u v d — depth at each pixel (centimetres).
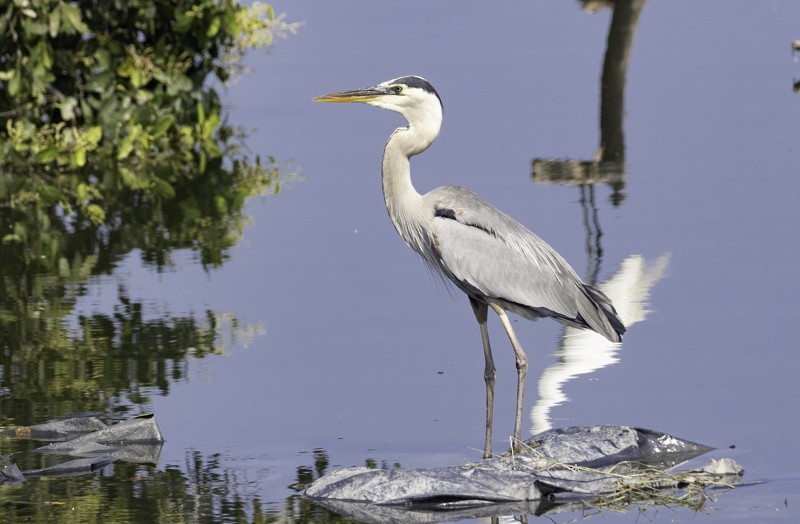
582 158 1736
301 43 2408
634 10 2283
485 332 985
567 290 973
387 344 1147
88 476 888
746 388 1009
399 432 955
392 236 1479
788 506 802
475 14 2622
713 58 2288
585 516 800
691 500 820
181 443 948
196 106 2017
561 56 2303
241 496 845
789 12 2592
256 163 1830
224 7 1964
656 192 1579
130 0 1908
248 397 1034
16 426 984
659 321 1167
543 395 1018
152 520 803
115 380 1077
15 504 834
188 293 1306
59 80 1927
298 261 1398
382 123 2008
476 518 805
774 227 1420
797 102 1964
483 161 1719
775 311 1173
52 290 1328
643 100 2033
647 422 954
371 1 2738
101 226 1573
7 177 1819
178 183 1759
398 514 812
